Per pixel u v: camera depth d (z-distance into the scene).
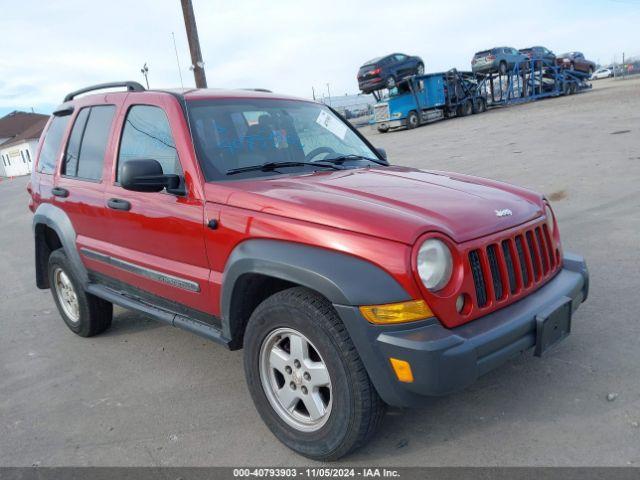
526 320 2.79
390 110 26.64
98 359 4.63
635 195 7.66
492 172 10.93
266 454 3.09
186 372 4.22
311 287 2.69
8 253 10.23
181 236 3.46
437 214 2.80
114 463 3.15
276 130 3.97
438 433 3.09
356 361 2.64
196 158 3.44
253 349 3.08
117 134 4.12
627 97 23.41
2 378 4.48
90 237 4.43
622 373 3.43
